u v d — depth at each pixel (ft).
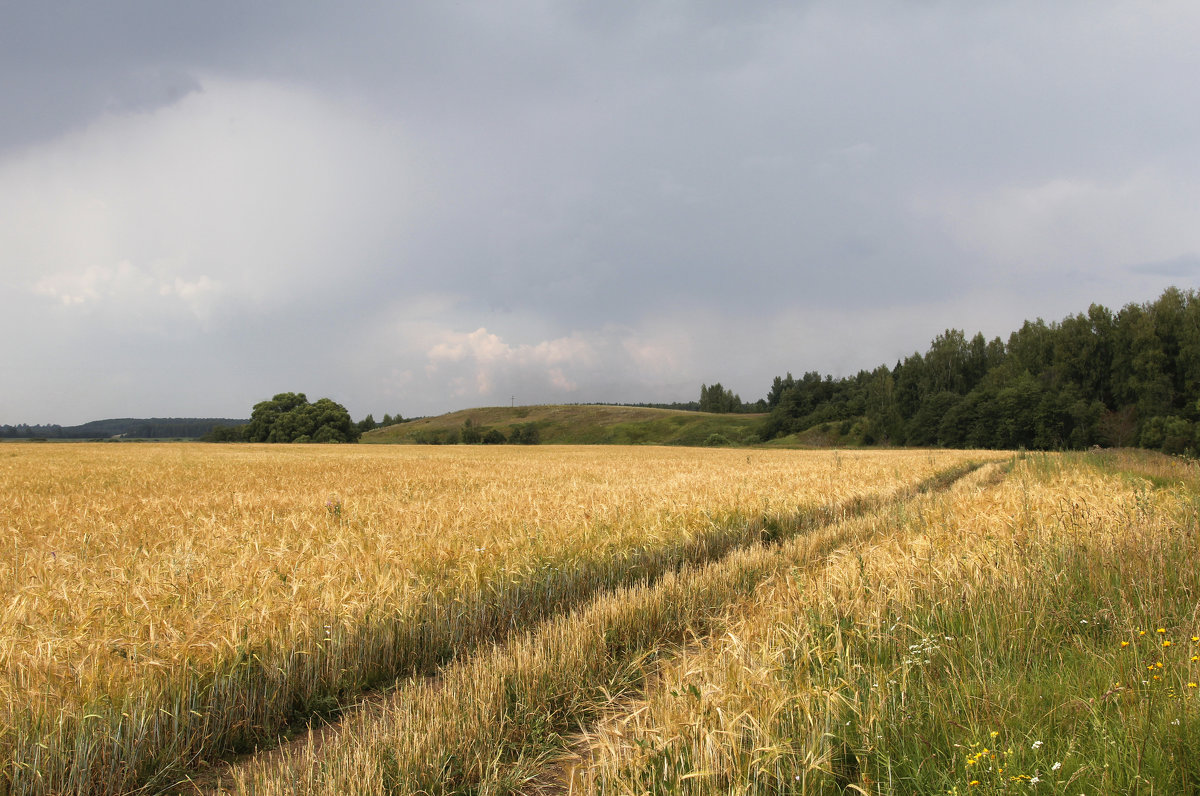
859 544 28.35
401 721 14.03
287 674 16.56
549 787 12.96
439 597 21.72
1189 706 10.64
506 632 22.59
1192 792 9.41
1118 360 227.40
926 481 67.10
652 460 129.49
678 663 16.42
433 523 31.17
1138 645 13.79
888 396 298.15
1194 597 17.19
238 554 24.84
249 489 59.88
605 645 18.76
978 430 243.81
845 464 93.45
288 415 330.54
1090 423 220.64
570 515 33.99
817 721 11.66
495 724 14.70
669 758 11.31
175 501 45.50
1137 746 9.89
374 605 19.65
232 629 16.38
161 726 14.61
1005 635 15.38
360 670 18.47
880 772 10.68
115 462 117.39
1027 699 12.03
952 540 24.44
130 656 15.34
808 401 346.95
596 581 27.25
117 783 13.66
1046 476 62.69
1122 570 18.90
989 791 9.37
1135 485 43.32
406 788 12.14
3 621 16.93
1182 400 211.41
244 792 12.02
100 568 23.21
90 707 13.66
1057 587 18.54
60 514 40.45
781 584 21.86
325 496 47.24
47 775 12.95
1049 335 261.24
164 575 21.29
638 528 33.01
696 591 23.73
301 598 19.16
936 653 14.40
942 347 303.68
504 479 70.38
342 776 12.05
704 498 42.14
